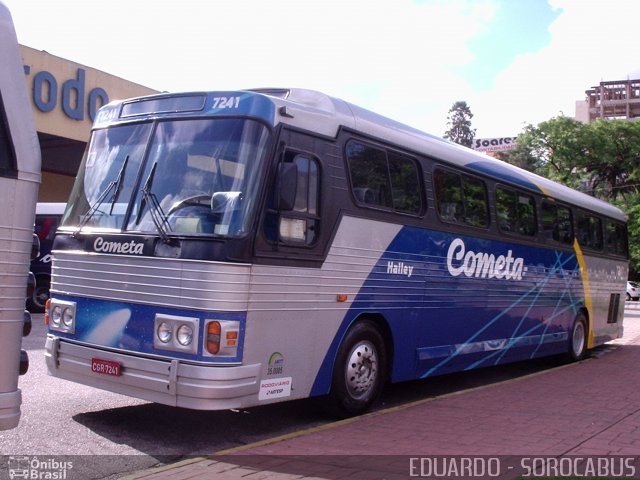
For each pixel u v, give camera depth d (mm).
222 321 6062
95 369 6711
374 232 7945
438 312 9211
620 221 16641
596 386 10414
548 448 6422
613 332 16234
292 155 6828
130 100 7473
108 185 7133
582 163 52375
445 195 9461
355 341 7750
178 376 6113
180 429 7047
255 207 6340
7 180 4586
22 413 7281
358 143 7812
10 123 4621
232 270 6137
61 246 7273
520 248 11484
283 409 8070
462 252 9750
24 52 18969
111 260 6727
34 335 12789
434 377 11391
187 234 6277
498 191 10898
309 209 7031
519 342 11461
